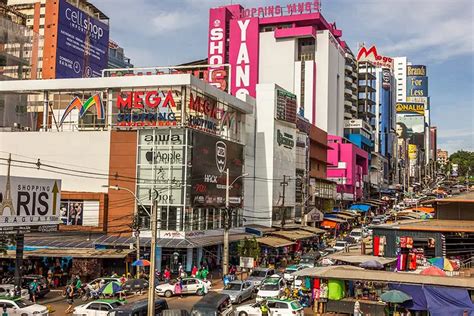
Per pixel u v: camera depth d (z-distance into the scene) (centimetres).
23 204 3831
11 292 3616
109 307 3180
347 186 12581
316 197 9688
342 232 9394
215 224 5975
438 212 5722
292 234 6694
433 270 3494
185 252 5303
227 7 15188
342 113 15475
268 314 3231
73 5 13100
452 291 3039
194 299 4000
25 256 4569
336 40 15625
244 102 6938
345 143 12812
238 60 14475
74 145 5700
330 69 14312
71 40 12850
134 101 5597
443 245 4866
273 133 7431
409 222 5544
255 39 14388
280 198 7631
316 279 3638
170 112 5488
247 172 7169
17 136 5897
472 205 5616
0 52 10412
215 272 5553
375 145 19512
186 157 5316
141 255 5206
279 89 7688
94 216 5438
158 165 5391
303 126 8919
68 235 5356
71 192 5503
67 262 4916
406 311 3105
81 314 3189
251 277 4456
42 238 5197
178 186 5300
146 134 5481
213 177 5847
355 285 3581
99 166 5588
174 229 5266
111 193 5497
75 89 5894
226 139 6309
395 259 4197
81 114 5972
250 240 5422
